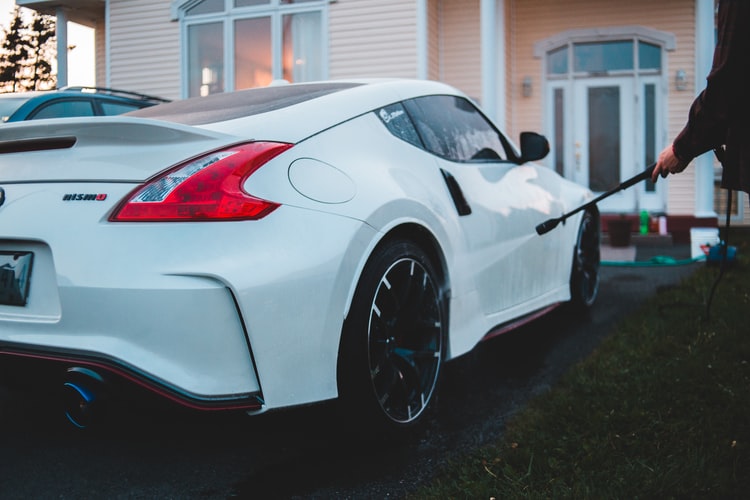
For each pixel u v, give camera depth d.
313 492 2.22
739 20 1.66
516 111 11.16
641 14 10.53
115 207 2.03
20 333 2.11
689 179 10.44
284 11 10.34
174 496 2.21
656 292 5.28
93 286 1.97
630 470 2.16
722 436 2.41
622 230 8.70
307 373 2.15
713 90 1.75
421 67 9.77
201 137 2.12
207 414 2.00
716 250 6.09
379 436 2.44
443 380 3.39
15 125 2.19
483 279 3.19
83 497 2.21
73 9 12.07
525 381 3.34
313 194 2.23
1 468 2.41
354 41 10.02
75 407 2.12
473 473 2.25
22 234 2.11
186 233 1.97
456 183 3.05
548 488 2.12
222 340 1.98
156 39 11.05
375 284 2.36
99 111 6.02
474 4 10.79
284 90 2.96
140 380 1.93
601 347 3.68
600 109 10.88
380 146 2.71
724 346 3.46
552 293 4.12
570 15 10.84
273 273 2.04
